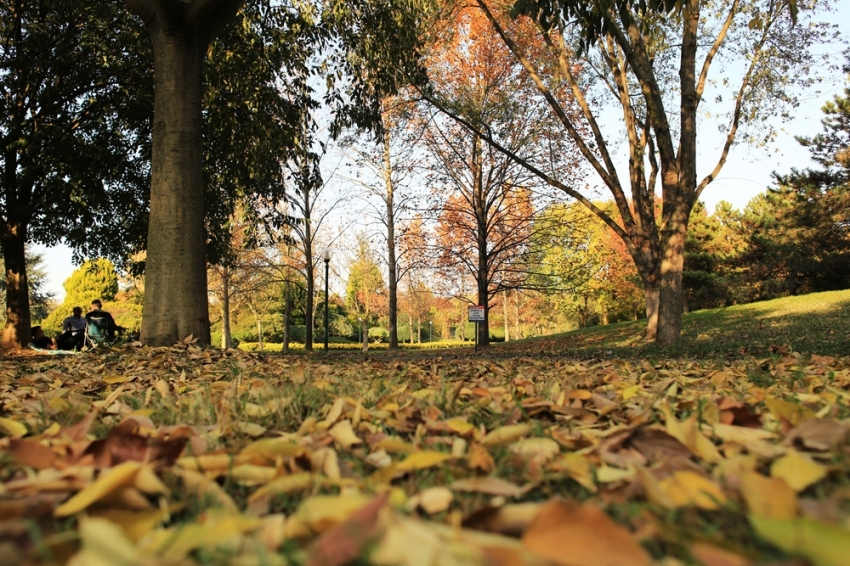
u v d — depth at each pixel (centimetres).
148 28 830
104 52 1438
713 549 73
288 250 3266
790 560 65
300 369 406
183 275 788
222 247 1590
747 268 3466
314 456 137
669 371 462
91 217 1675
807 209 3081
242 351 711
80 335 1352
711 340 1522
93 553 67
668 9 689
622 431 171
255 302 4131
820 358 537
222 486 132
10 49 1510
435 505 102
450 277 2780
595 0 719
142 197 1692
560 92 2014
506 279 2633
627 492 111
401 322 7638
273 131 1241
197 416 229
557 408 225
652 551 87
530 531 71
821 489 112
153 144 820
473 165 2417
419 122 2320
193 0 791
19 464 137
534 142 2212
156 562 67
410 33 1183
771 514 90
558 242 2494
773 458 136
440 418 216
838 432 145
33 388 386
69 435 170
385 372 460
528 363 655
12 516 89
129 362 583
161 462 136
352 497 93
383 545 70
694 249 3622
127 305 5016
